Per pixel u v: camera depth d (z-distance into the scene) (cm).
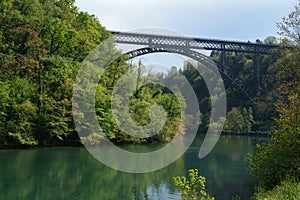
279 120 1150
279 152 1120
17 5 3531
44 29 3434
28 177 1627
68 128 2975
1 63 3006
